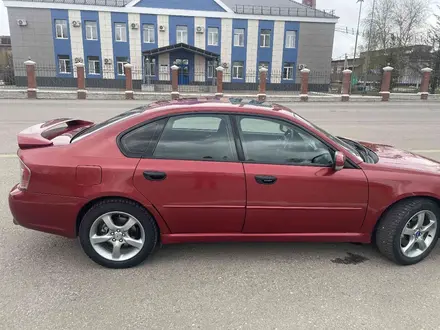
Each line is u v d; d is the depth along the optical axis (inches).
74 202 114.7
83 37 1286.9
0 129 394.3
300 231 124.5
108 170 113.4
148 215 118.1
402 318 98.9
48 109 632.4
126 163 114.6
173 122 119.0
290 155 121.1
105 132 118.3
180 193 115.8
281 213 119.8
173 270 121.3
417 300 107.2
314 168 119.3
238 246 139.1
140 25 1302.9
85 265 123.4
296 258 131.0
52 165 114.0
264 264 126.3
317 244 142.1
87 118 514.9
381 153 142.0
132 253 121.3
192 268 122.7
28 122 459.8
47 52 1286.9
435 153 307.3
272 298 107.0
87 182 113.5
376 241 128.2
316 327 94.7
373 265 127.0
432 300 107.3
